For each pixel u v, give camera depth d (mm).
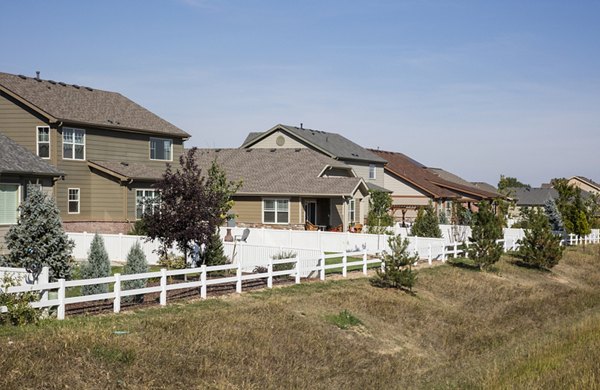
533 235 35875
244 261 27703
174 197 23203
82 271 19125
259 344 15797
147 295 20141
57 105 34781
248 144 55594
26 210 18953
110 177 35281
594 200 68125
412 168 65625
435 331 20656
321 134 57250
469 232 41125
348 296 22062
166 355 13906
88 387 11930
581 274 37406
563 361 16094
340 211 44750
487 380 14836
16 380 11422
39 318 15008
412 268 29547
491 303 25750
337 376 15312
